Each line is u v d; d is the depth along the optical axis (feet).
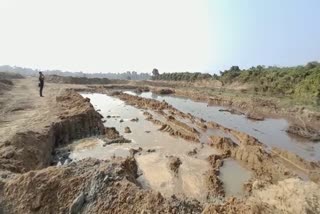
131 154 52.95
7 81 134.41
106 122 81.51
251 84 151.02
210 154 53.93
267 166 45.83
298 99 105.91
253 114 93.56
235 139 64.64
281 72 134.72
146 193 27.81
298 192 27.71
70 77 204.54
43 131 52.24
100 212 26.23
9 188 29.14
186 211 26.61
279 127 77.15
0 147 40.98
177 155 53.11
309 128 72.64
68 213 26.58
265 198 28.55
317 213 25.03
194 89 167.02
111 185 29.07
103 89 170.91
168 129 72.18
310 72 116.06
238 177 43.98
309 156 53.78
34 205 27.30
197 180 42.04
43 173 30.12
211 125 77.56
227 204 26.58
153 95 156.04
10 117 63.36
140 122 81.71
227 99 120.47
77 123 63.98
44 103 83.05
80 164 33.88
